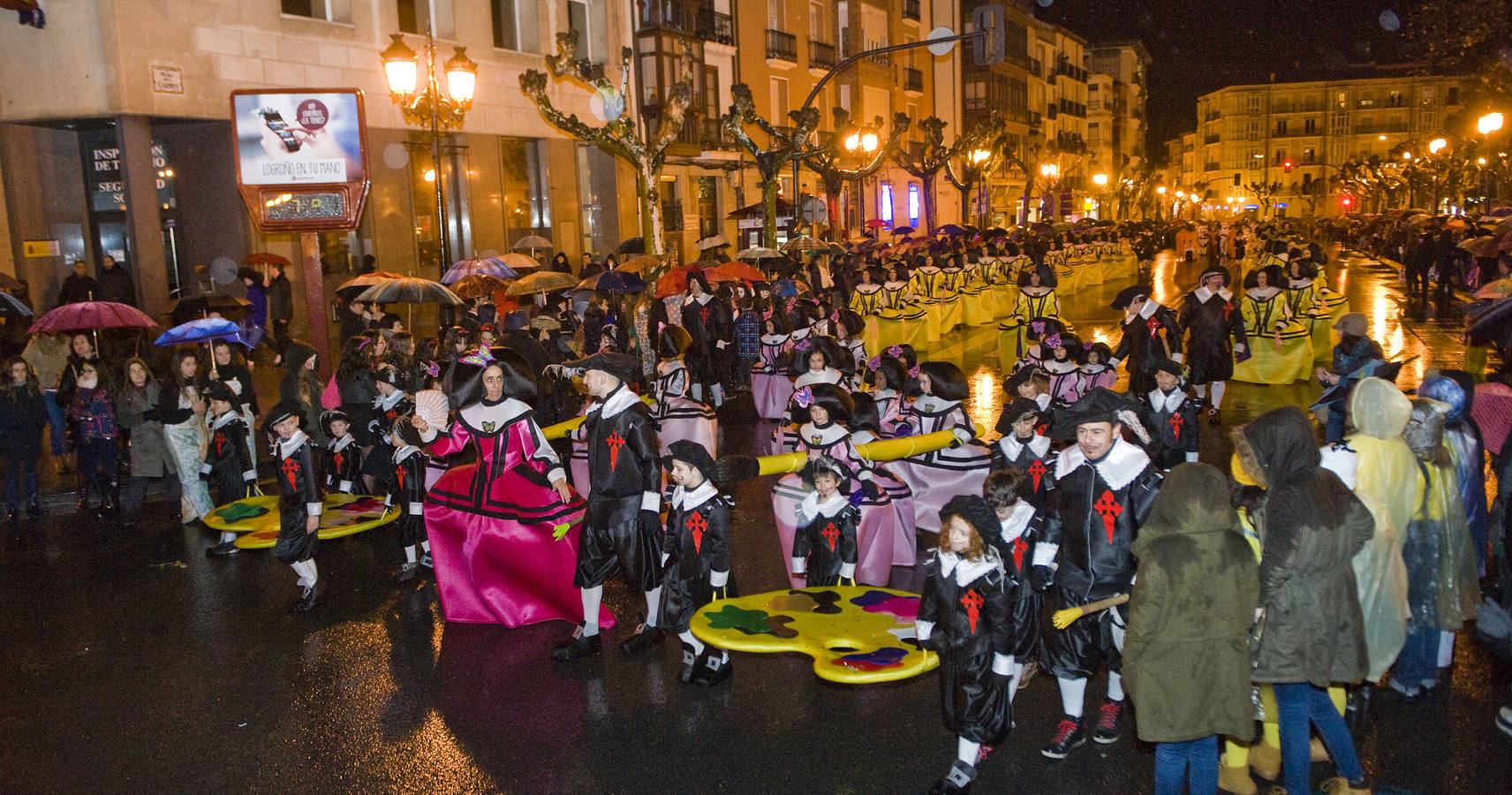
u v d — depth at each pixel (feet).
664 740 19.51
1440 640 19.85
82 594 28.78
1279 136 398.42
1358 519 15.39
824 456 23.11
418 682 22.36
